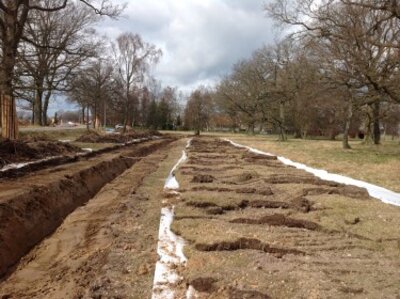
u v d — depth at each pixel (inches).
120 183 638.5
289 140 1802.4
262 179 570.9
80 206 506.3
